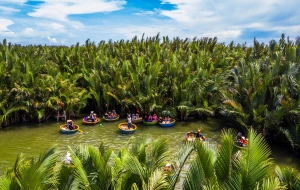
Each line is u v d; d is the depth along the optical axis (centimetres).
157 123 2994
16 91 2897
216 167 866
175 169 1009
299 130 2184
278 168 1001
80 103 3134
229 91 2822
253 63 3066
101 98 3341
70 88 3092
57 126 2903
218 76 3184
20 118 3036
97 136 2623
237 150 952
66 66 3644
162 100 3138
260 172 806
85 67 3662
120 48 4666
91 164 1073
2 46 4291
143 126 2933
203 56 3997
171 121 3008
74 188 1034
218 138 2562
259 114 2409
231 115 2706
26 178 834
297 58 2989
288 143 2297
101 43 4994
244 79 2738
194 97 3134
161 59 3972
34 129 2803
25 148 2314
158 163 1083
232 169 899
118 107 3366
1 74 2897
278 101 2386
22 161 1056
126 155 1055
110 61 3616
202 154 838
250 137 832
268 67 2895
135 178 1030
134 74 3091
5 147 2330
